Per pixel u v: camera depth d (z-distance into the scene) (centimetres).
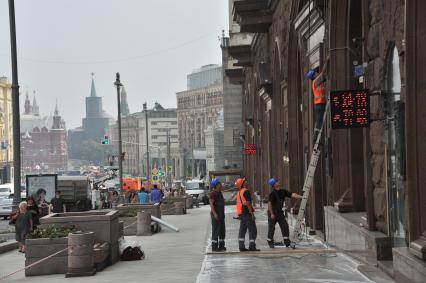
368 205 1983
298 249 2497
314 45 2934
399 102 1620
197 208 7594
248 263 2217
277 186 2611
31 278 2117
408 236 1530
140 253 2516
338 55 2473
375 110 1886
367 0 1977
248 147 6906
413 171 1475
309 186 2512
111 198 7844
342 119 1830
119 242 2527
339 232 2342
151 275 2045
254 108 7175
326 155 2602
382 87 1817
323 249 2441
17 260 2802
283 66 4250
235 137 12000
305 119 3259
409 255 1462
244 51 7300
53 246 2195
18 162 3634
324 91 2645
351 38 2417
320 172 3008
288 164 4094
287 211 4072
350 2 2373
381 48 1809
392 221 1797
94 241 2303
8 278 2130
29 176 5175
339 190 2528
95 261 2158
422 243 1420
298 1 3412
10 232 4528
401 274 1502
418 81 1459
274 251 2467
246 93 8888
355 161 2431
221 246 2597
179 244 3059
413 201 1479
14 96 3644
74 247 2100
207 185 10956
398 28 1608
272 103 5003
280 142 4672
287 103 4053
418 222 1477
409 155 1475
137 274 2088
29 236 2216
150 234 3603
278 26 4503
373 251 1845
